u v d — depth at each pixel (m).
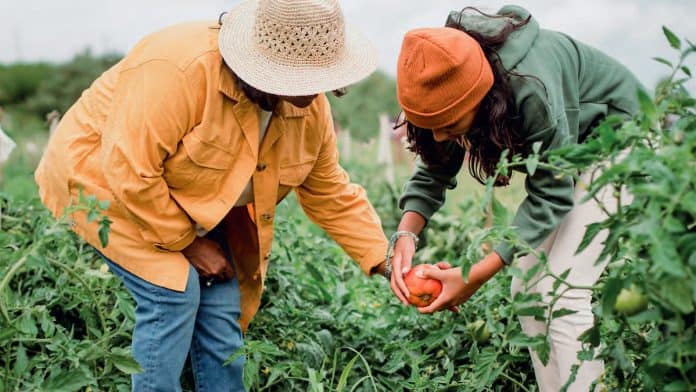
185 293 2.83
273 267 3.66
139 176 2.67
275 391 3.35
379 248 3.29
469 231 4.68
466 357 3.37
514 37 2.67
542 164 2.19
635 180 2.13
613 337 2.46
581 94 2.81
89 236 2.88
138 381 2.86
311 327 3.59
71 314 3.53
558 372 2.98
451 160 3.14
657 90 2.28
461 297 2.96
